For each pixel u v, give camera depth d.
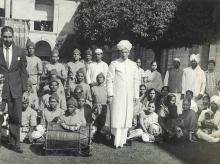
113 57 22.97
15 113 6.55
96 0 17.33
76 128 6.61
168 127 8.20
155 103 8.77
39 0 26.64
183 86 9.44
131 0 15.11
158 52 16.08
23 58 6.61
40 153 6.53
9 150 6.63
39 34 26.81
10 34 6.41
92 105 8.43
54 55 9.70
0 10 24.58
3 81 6.43
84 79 9.37
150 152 7.07
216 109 8.55
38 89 9.55
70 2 26.86
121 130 7.32
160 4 14.36
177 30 14.48
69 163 6.05
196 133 8.38
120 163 6.23
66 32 26.89
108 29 16.50
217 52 13.63
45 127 7.34
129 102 7.29
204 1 13.94
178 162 6.43
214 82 9.27
